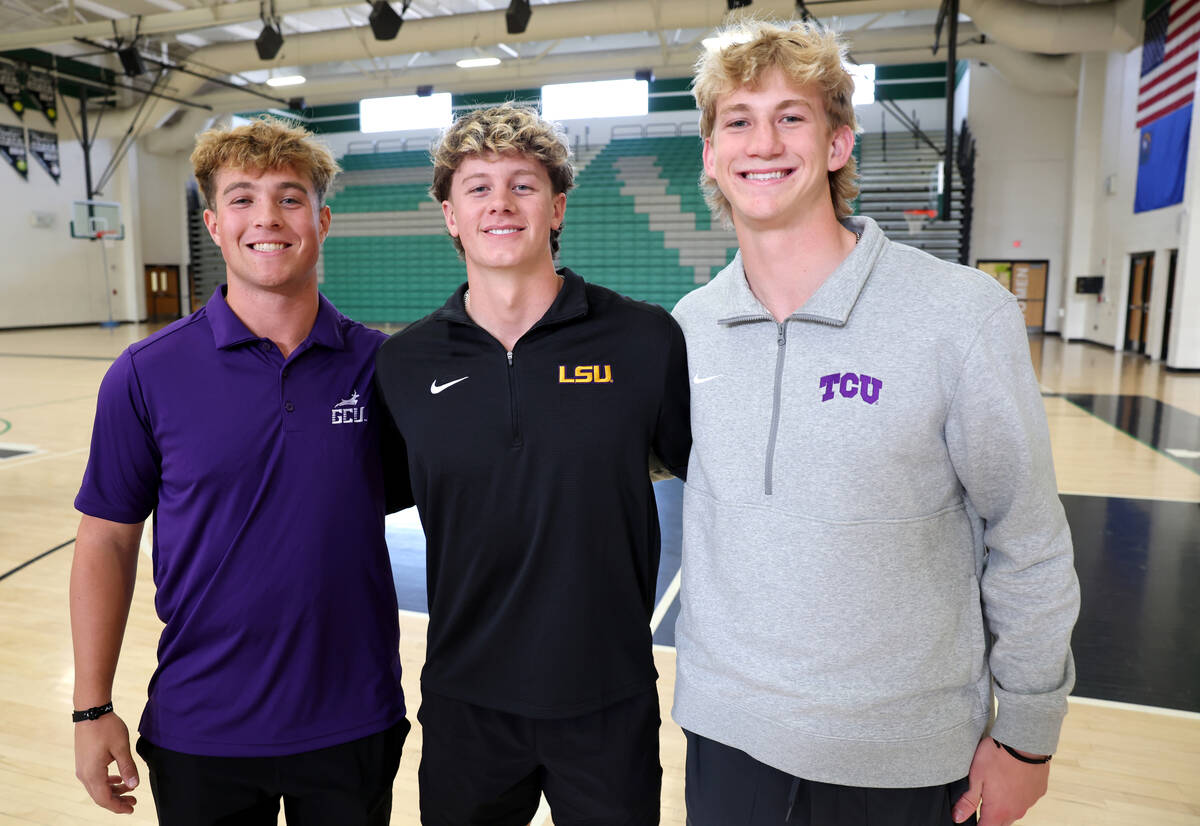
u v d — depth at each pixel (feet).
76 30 34.55
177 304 61.05
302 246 3.77
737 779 3.55
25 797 6.16
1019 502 3.20
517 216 3.67
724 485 3.46
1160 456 17.40
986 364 3.11
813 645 3.27
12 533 12.42
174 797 3.81
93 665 3.78
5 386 27.37
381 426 4.09
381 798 4.04
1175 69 31.81
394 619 4.12
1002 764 3.37
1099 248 41.70
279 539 3.72
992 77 46.57
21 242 50.11
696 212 50.01
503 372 3.81
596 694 3.81
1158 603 9.72
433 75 46.37
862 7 31.91
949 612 3.36
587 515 3.77
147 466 3.82
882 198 45.47
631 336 3.85
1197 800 6.12
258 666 3.73
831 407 3.24
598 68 44.24
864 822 3.37
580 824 4.00
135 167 56.75
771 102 3.30
